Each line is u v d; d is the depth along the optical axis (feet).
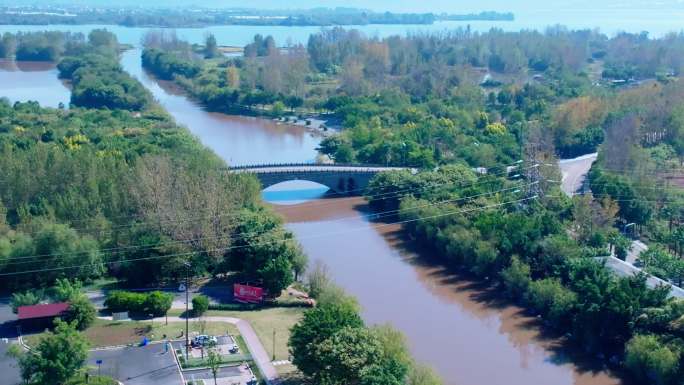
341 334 649.61
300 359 652.07
